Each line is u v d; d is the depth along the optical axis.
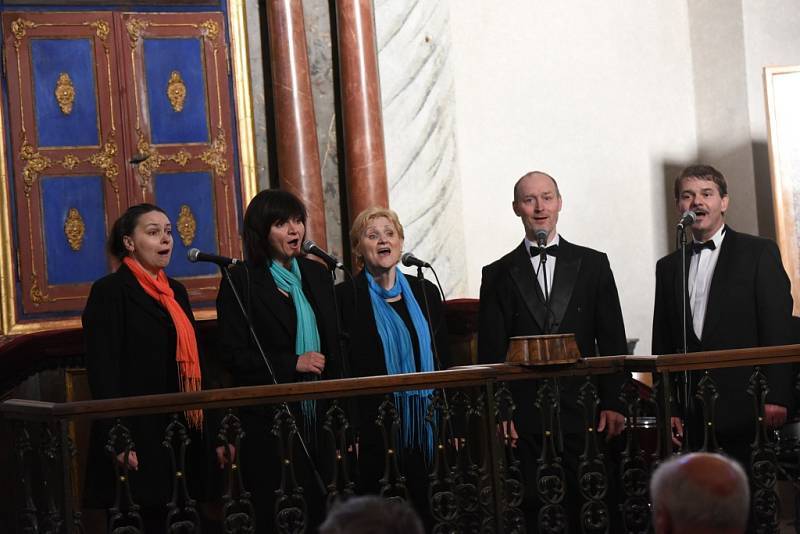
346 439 5.22
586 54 9.97
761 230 9.63
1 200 8.52
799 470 5.44
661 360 4.91
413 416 5.29
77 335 5.96
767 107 8.94
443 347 5.48
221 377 6.14
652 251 10.04
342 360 5.14
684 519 2.37
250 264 5.14
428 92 9.12
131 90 8.88
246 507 4.88
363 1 8.86
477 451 5.43
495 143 9.63
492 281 5.70
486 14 9.72
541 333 5.48
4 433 5.98
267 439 4.91
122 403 4.27
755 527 5.16
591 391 5.06
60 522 4.32
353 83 8.80
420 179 9.04
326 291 5.20
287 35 8.77
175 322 5.01
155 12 8.97
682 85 10.22
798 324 6.10
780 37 9.78
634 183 10.02
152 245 5.11
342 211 9.02
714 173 5.55
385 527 2.12
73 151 8.75
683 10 10.27
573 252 5.64
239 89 9.01
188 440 4.47
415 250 8.99
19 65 8.68
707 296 5.46
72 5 8.83
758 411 5.27
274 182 9.05
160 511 4.96
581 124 9.91
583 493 5.04
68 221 8.70
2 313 8.48
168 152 8.91
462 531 4.95
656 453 5.01
